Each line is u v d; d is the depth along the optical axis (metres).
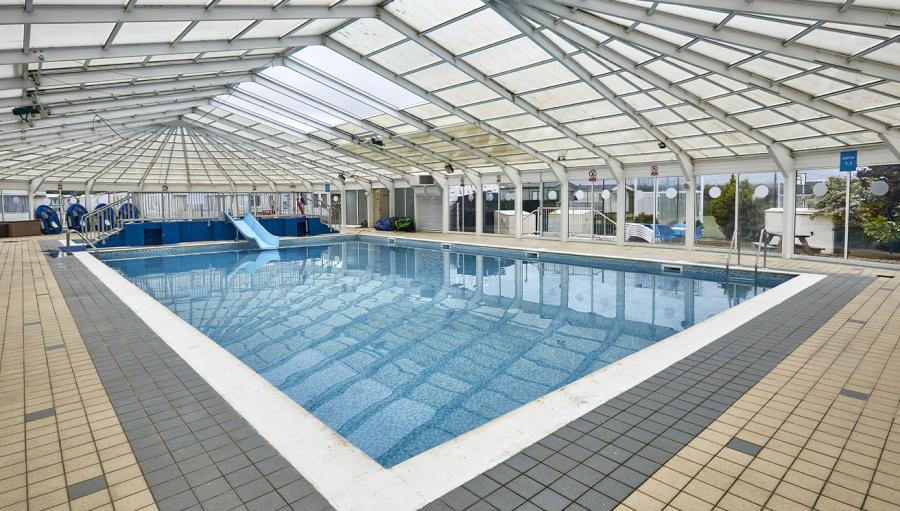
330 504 2.63
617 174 16.70
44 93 9.73
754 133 11.89
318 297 10.47
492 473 2.92
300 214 26.50
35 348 5.43
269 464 3.04
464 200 23.72
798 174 12.89
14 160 18.47
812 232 12.81
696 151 14.34
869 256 11.79
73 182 24.61
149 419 3.66
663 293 10.47
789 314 6.82
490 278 12.62
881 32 6.24
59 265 12.17
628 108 11.84
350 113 15.58
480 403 5.11
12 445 3.28
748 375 4.52
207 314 9.00
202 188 29.20
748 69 8.65
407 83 12.30
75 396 4.10
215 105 15.89
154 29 7.66
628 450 3.18
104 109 12.16
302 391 5.44
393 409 4.97
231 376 4.56
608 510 2.57
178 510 2.59
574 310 9.11
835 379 4.40
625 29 8.08
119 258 16.70
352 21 9.58
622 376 4.51
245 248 19.80
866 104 9.02
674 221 16.14
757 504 2.61
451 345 7.08
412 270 14.15
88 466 3.02
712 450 3.18
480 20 9.05
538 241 19.12
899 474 2.88
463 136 16.48
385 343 7.18
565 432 3.43
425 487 2.78
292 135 19.64
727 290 10.67
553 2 7.66
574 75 10.59
